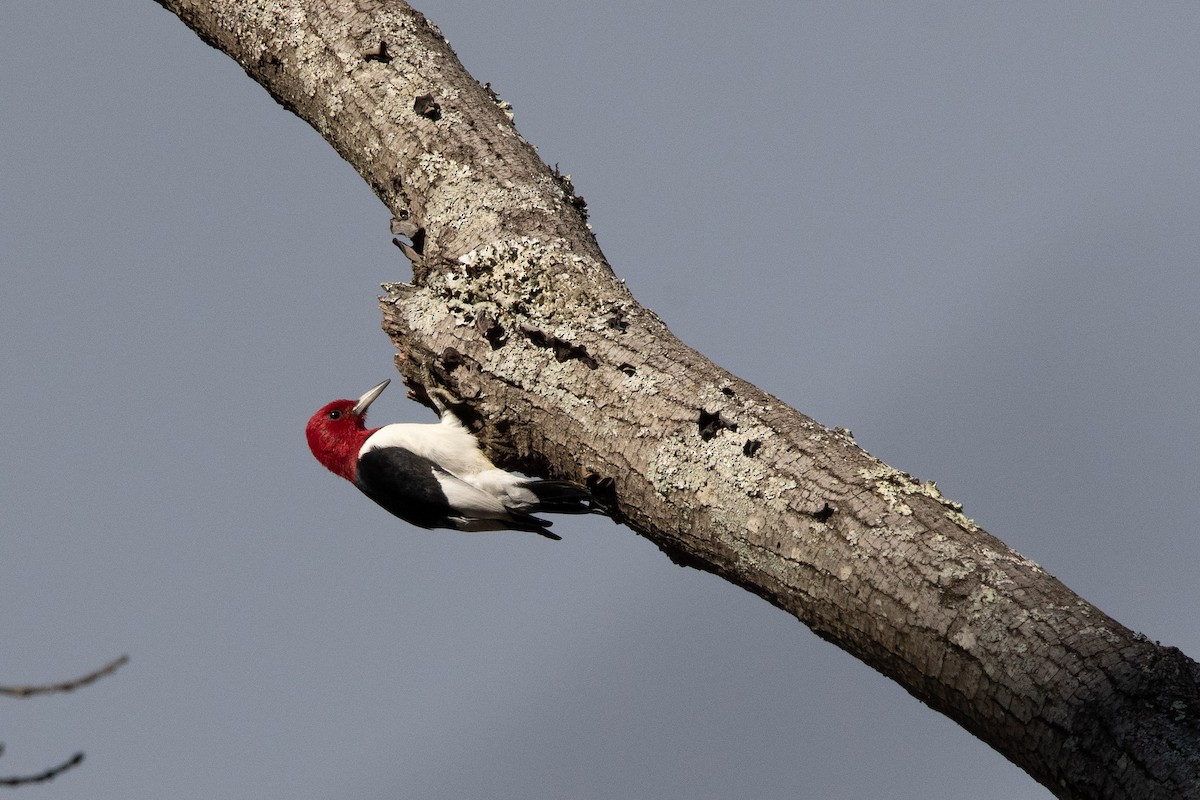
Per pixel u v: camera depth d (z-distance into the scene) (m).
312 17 13.21
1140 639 7.59
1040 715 7.54
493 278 11.06
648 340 10.32
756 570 9.09
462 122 12.34
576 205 12.12
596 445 10.06
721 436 9.45
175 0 13.89
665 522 9.65
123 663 4.90
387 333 11.45
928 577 8.20
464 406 11.16
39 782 4.77
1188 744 7.01
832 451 9.09
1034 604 7.88
